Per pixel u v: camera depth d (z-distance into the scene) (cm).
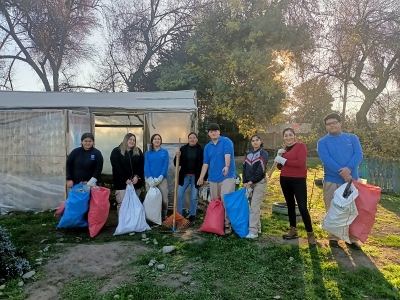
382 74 1502
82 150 575
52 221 628
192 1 2203
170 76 1800
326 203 503
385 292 349
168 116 754
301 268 411
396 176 1053
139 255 450
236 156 2311
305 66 1631
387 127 1070
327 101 1584
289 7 1723
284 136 513
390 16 1452
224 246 482
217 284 371
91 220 536
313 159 2095
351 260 439
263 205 779
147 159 616
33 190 713
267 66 1639
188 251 462
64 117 705
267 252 458
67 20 2005
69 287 362
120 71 2308
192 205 636
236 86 1702
